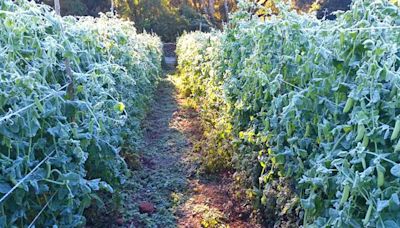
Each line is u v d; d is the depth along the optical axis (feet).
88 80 8.33
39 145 6.46
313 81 6.97
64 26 8.36
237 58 12.99
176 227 10.71
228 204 11.46
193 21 76.18
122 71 12.35
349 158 5.84
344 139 6.15
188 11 79.56
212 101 16.84
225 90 13.23
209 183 13.51
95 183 6.75
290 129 7.82
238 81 12.19
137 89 17.67
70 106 7.03
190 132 19.86
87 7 71.00
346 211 5.35
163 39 73.77
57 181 6.43
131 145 14.33
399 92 5.02
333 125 6.53
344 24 6.77
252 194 10.55
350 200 5.28
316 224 6.30
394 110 5.27
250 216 10.70
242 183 11.46
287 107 7.32
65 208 6.57
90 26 10.92
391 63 5.14
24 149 6.27
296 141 7.76
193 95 24.58
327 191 6.30
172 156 16.34
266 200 9.47
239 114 11.82
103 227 10.24
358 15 6.56
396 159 5.12
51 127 6.69
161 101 29.22
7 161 5.88
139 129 17.24
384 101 5.34
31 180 5.95
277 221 9.06
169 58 65.41
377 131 5.17
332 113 6.68
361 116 5.31
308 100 7.13
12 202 6.06
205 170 13.99
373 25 6.03
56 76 8.07
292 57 8.43
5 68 6.52
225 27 15.35
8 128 5.92
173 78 41.93
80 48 9.28
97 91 8.03
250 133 10.26
